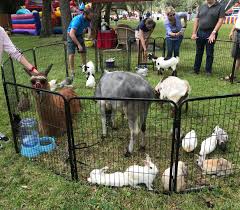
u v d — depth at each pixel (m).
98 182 3.53
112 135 4.76
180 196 3.35
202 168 3.73
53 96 4.52
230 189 3.45
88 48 12.47
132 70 8.80
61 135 4.77
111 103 4.15
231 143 4.45
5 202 3.36
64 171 3.86
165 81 5.26
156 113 5.02
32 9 23.75
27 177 3.76
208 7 7.61
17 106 5.46
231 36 8.03
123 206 3.24
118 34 11.66
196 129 4.86
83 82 7.69
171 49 8.45
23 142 4.29
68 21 14.59
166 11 8.21
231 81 7.44
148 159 3.63
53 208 3.25
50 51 11.74
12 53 4.26
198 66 8.24
